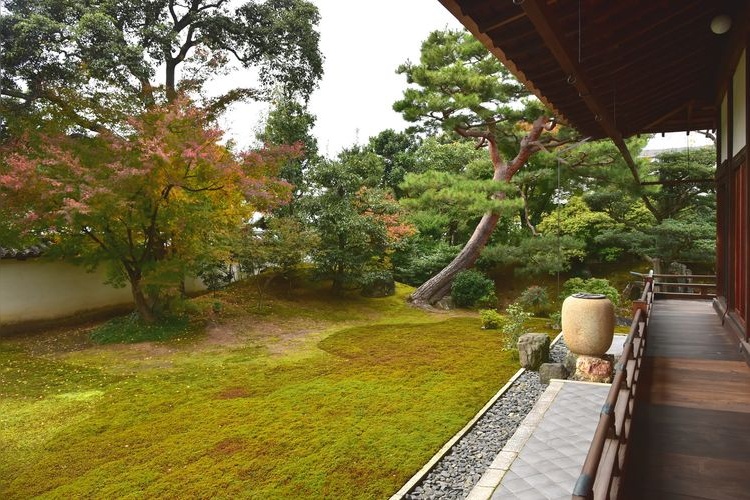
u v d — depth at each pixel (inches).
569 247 573.9
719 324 289.6
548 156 528.7
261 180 418.6
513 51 140.2
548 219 657.6
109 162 366.6
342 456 189.9
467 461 182.4
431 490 162.9
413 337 416.5
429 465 178.2
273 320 476.4
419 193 553.0
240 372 317.4
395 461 183.6
